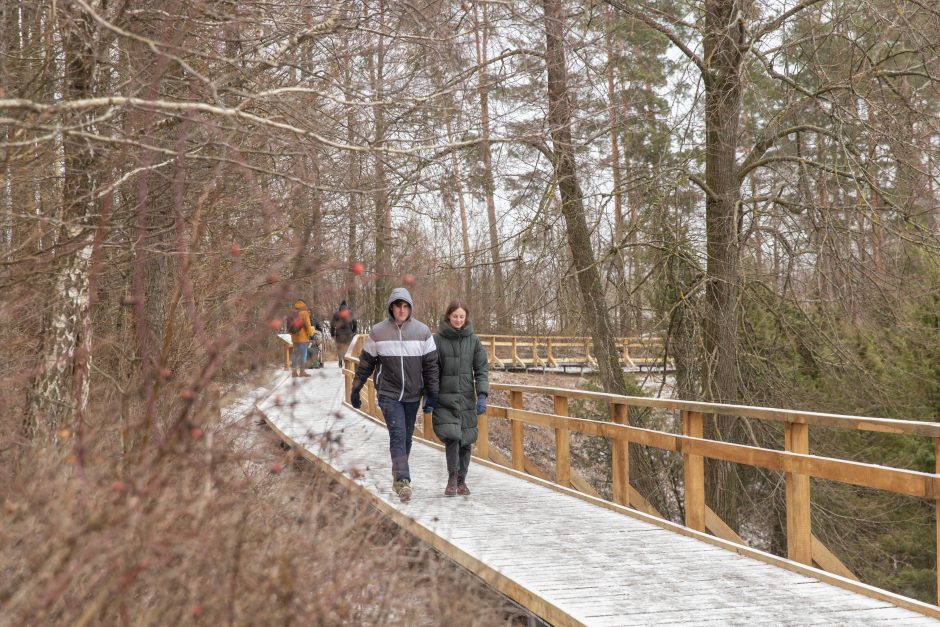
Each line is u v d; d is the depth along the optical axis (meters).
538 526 7.18
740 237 13.80
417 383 7.96
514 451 10.14
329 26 6.14
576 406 20.34
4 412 4.88
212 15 5.70
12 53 6.21
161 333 10.50
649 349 15.06
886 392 14.58
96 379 6.73
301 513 3.98
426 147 5.78
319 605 3.37
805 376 16.62
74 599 3.02
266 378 3.83
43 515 3.10
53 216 6.43
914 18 11.73
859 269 12.73
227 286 6.47
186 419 3.35
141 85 5.63
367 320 28.14
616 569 5.86
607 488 20.38
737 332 14.17
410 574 4.34
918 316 15.77
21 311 5.99
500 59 7.61
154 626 3.15
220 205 7.08
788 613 4.89
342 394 18.67
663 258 13.59
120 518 2.89
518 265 13.82
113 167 5.99
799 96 13.09
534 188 13.31
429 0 6.70
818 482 14.99
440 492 8.62
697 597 5.21
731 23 12.21
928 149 11.93
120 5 5.81
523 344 31.94
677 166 13.30
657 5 13.43
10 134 5.23
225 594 3.18
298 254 3.79
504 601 5.50
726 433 13.52
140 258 3.79
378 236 9.62
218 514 3.41
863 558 16.08
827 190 13.07
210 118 5.73
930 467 16.28
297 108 6.30
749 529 17.02
